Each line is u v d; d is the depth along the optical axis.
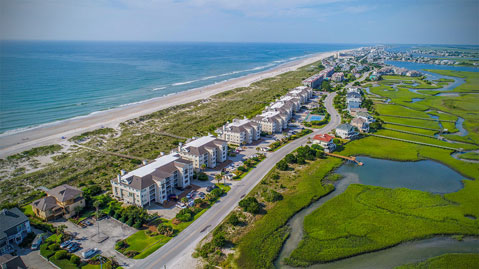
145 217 116.50
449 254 103.44
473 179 162.12
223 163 173.25
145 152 186.00
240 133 199.62
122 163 170.50
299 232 115.12
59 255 94.88
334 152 193.62
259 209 126.56
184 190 142.38
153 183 129.75
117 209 122.69
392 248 107.31
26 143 195.12
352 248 105.69
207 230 112.94
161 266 94.31
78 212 119.88
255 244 105.75
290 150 195.00
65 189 121.69
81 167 164.62
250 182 151.50
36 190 138.88
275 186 148.25
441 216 125.56
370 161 184.12
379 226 118.38
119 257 97.56
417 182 159.12
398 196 141.25
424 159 188.00
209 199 133.12
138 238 107.75
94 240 105.75
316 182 153.38
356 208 130.75
